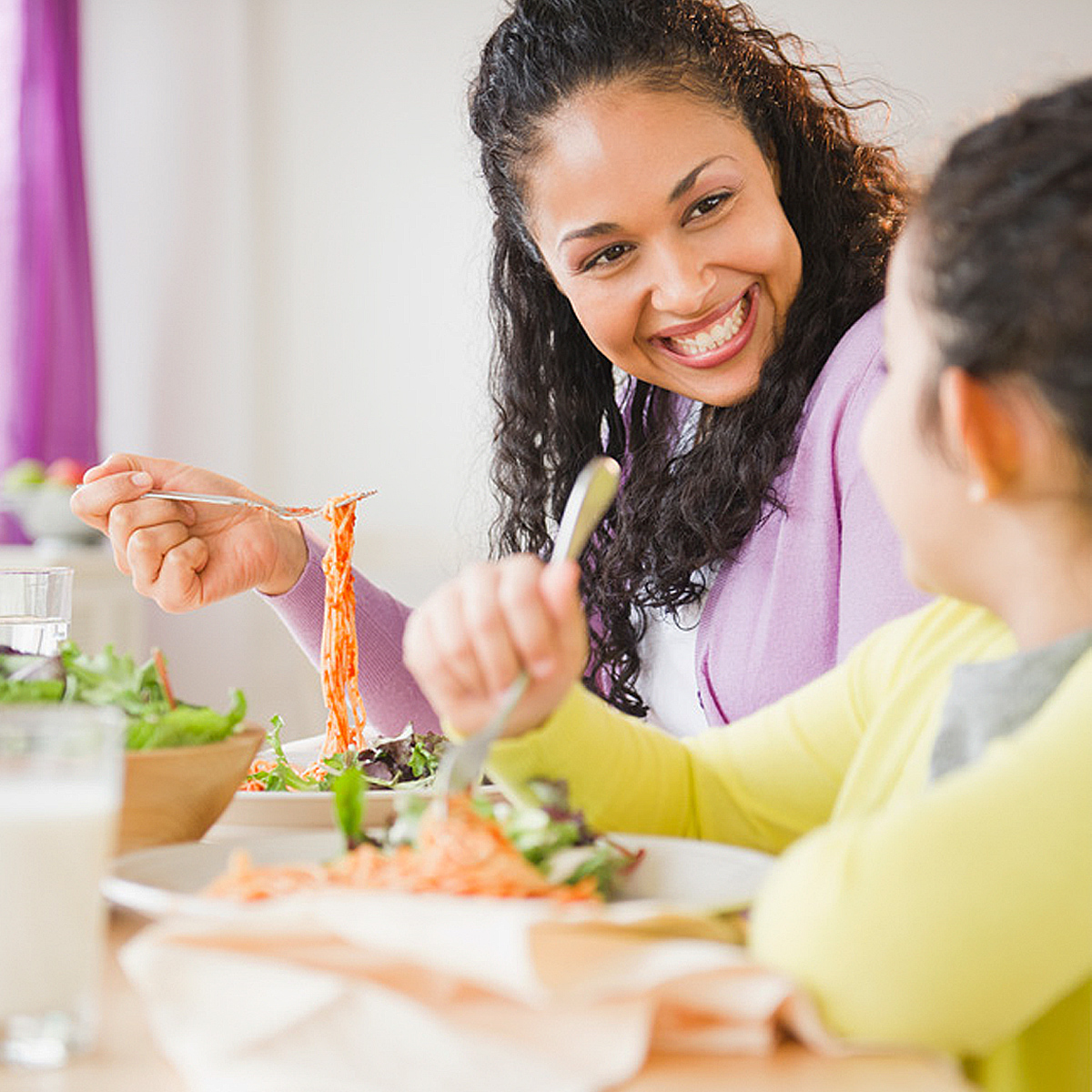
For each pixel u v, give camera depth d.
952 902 0.57
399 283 4.39
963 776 0.61
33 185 4.01
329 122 4.40
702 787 1.01
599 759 0.91
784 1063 0.57
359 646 1.73
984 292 0.67
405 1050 0.54
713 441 1.60
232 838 0.96
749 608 1.56
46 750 0.60
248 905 0.64
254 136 4.42
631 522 1.67
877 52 4.03
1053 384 0.66
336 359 4.43
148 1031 0.62
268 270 4.44
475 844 0.67
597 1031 0.54
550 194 1.52
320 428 4.44
